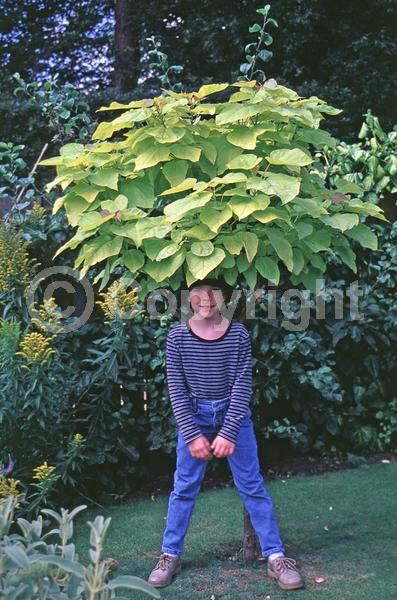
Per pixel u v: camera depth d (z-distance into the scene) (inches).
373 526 161.8
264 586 134.6
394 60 526.3
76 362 191.5
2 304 186.2
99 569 73.2
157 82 565.0
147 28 587.2
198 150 130.3
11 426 163.3
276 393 202.5
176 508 138.4
